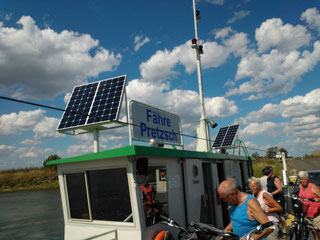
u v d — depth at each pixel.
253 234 3.17
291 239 6.10
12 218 16.27
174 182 5.79
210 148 10.56
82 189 5.25
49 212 17.97
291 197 6.27
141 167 4.60
